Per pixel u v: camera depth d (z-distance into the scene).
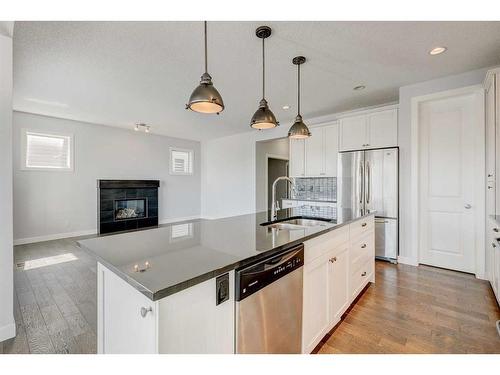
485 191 2.91
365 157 3.81
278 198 7.94
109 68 2.90
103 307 1.25
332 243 1.92
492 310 2.22
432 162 3.39
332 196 5.10
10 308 1.87
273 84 3.40
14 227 4.57
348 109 4.56
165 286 0.81
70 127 5.24
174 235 1.59
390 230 3.57
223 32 2.21
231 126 5.84
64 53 2.57
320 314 1.74
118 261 1.07
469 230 3.13
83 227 5.42
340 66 2.88
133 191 6.11
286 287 1.37
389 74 3.10
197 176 7.83
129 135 6.22
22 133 4.66
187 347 0.91
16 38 2.29
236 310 1.09
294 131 2.53
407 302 2.38
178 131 6.43
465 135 3.16
